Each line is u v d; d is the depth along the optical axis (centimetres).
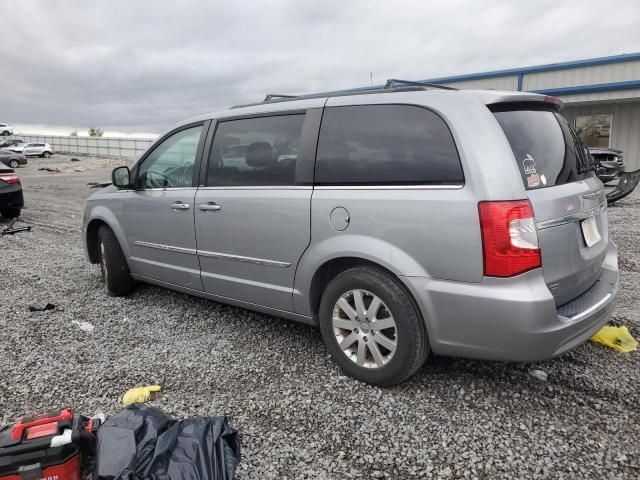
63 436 221
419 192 282
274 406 301
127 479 208
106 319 455
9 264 671
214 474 223
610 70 1958
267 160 360
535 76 2138
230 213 375
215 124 403
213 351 381
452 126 278
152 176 455
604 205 343
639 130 2022
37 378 346
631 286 508
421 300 283
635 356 349
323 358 362
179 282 441
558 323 266
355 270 310
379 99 313
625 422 275
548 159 293
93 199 525
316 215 322
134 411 252
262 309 378
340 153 320
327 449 261
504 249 258
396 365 300
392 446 261
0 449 215
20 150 4572
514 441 262
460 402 298
